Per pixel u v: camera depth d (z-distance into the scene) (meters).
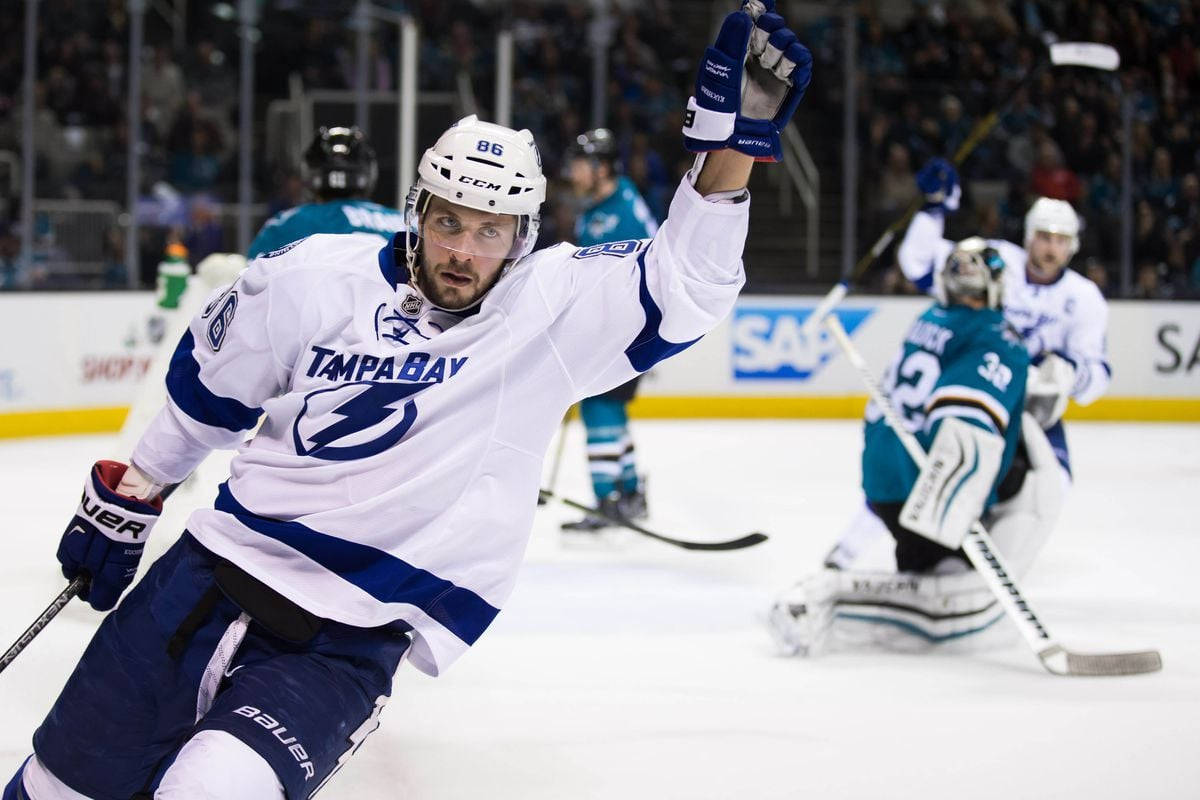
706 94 5.95
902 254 17.42
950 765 9.66
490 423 6.21
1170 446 28.92
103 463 6.79
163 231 32.59
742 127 6.00
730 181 6.13
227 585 6.16
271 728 5.78
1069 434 30.62
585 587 15.79
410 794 8.91
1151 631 13.98
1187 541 19.05
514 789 9.05
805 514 20.86
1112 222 36.47
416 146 34.12
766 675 12.06
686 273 6.18
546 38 39.19
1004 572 12.28
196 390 6.60
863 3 40.50
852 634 12.97
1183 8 40.34
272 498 6.25
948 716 10.84
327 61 36.06
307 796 5.92
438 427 6.14
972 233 37.44
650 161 38.31
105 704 6.31
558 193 37.47
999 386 12.12
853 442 28.78
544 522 20.16
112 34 35.28
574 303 6.29
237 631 6.17
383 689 6.34
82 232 32.25
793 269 38.47
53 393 27.56
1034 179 37.47
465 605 6.39
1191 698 11.44
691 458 26.52
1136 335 32.50
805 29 40.56
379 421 6.15
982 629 12.89
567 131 38.16
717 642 13.26
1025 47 40.62
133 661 6.29
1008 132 37.84
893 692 11.53
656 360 6.44
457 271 6.16
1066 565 17.38
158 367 14.80
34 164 32.94
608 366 6.40
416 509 6.18
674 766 9.56
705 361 31.86
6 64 34.47
